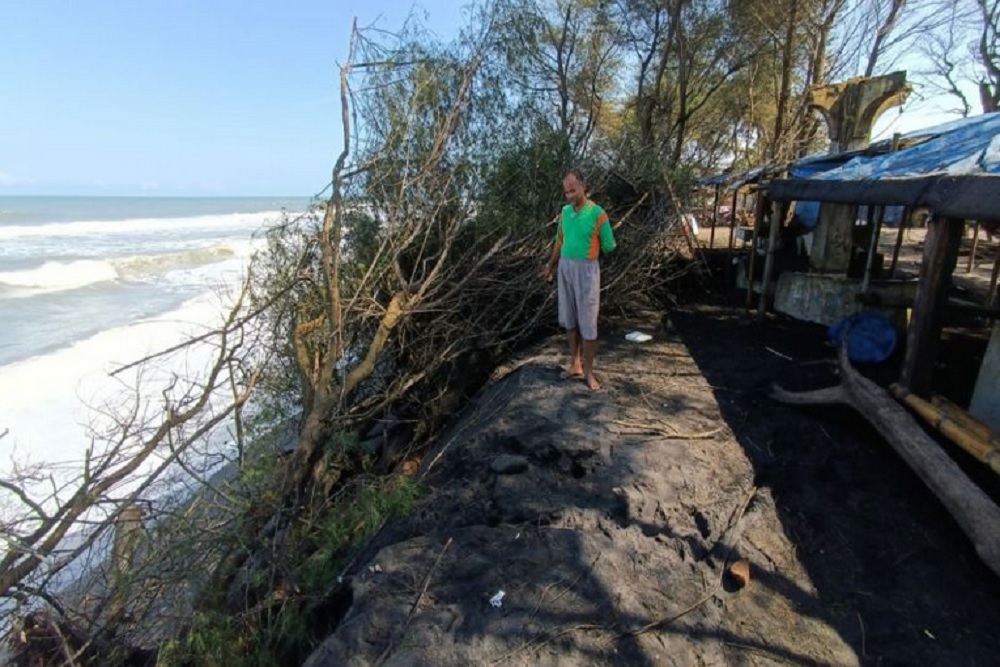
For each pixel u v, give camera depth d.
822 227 7.19
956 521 3.14
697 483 3.65
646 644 2.49
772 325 7.20
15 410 6.95
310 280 4.55
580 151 8.30
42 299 13.17
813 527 3.31
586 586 2.81
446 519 3.54
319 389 4.18
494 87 7.38
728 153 15.93
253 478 3.99
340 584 3.24
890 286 6.51
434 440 5.79
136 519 3.46
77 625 3.42
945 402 4.11
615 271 7.41
